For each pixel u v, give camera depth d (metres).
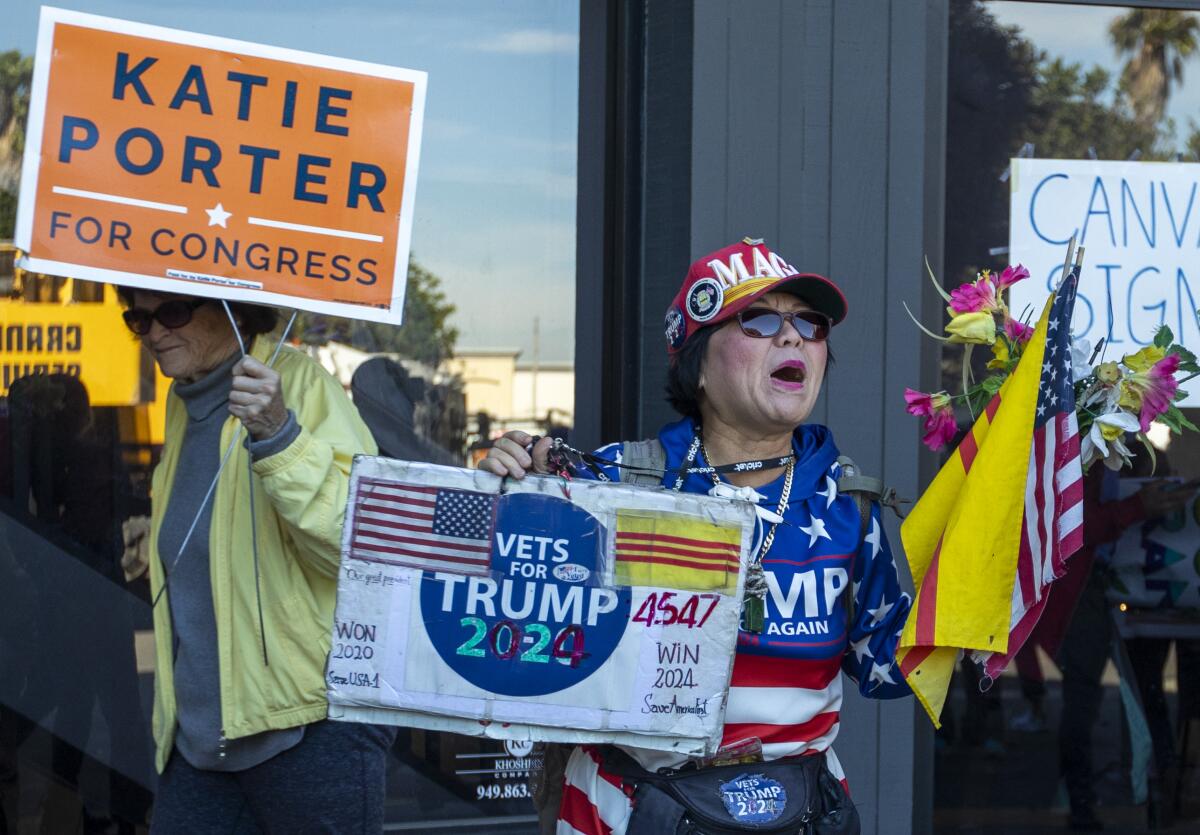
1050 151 4.01
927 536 2.33
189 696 2.65
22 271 3.59
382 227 2.55
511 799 3.79
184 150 2.47
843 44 3.63
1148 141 4.05
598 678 2.18
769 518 2.26
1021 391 2.21
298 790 2.62
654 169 3.68
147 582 3.71
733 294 2.29
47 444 3.63
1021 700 4.08
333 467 2.52
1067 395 2.21
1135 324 4.06
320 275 2.52
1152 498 4.11
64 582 3.66
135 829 3.73
